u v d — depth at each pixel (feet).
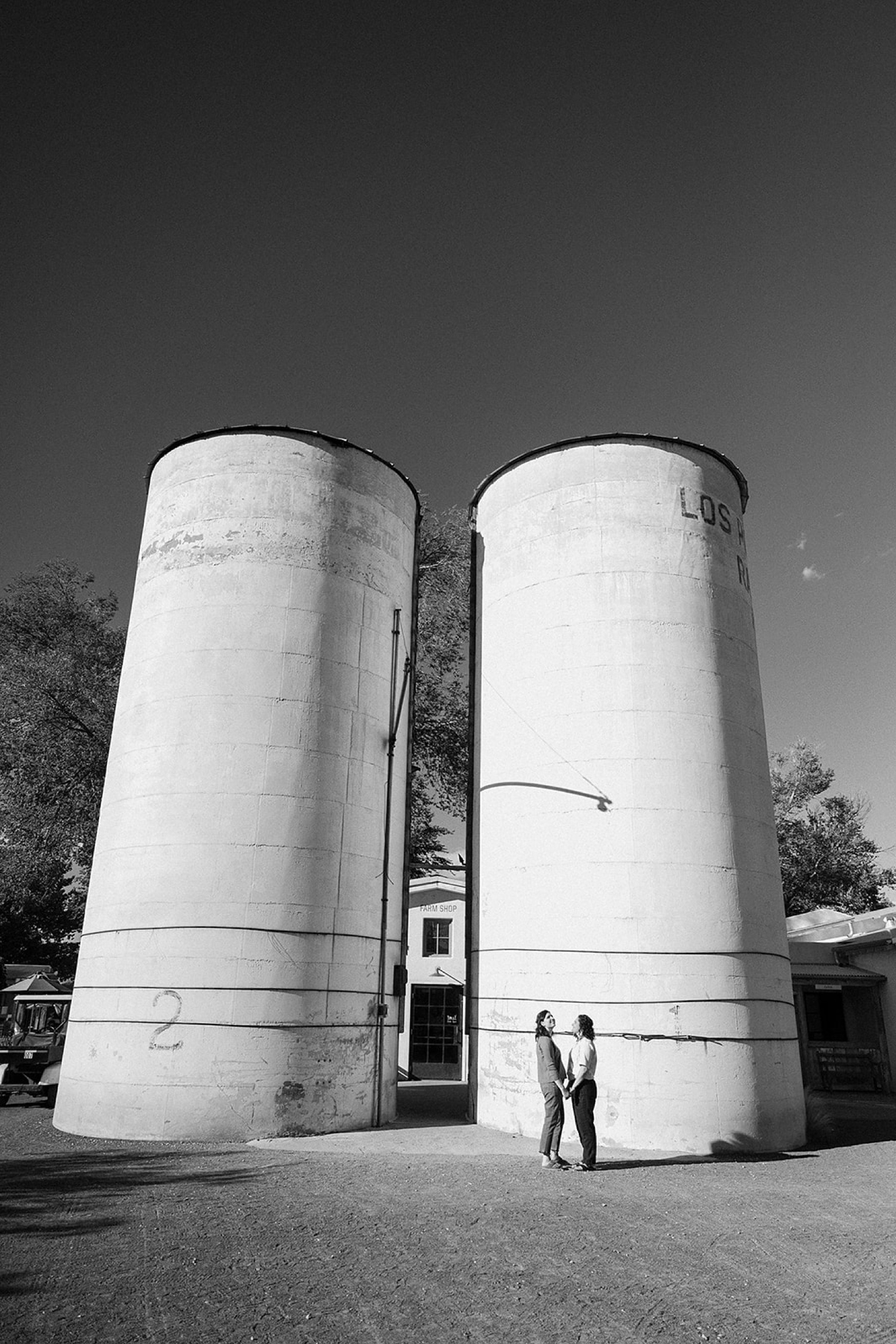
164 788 46.26
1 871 80.28
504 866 49.19
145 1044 42.39
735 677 50.44
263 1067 42.39
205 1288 19.60
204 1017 42.52
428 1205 27.55
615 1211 27.43
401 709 55.01
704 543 52.24
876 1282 21.36
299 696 48.62
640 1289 20.44
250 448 52.80
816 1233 25.50
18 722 82.43
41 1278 19.93
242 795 45.93
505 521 55.72
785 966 47.19
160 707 48.11
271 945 44.06
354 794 49.21
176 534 51.88
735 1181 33.32
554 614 50.90
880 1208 28.91
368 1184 30.68
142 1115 41.42
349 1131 44.37
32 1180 30.76
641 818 45.50
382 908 49.60
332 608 51.21
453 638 91.86
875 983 73.67
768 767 51.06
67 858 84.12
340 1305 18.92
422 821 90.38
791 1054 45.47
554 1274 21.26
